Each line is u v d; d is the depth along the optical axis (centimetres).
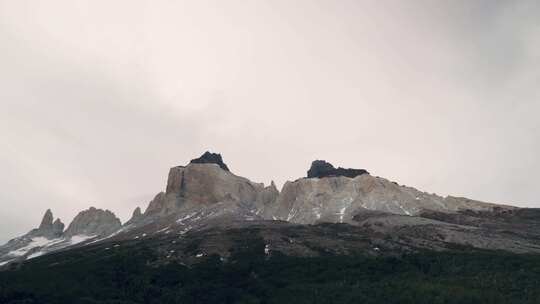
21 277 18112
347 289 16212
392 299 14888
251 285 17938
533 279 15600
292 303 15462
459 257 19275
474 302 13938
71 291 16625
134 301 16388
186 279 18912
